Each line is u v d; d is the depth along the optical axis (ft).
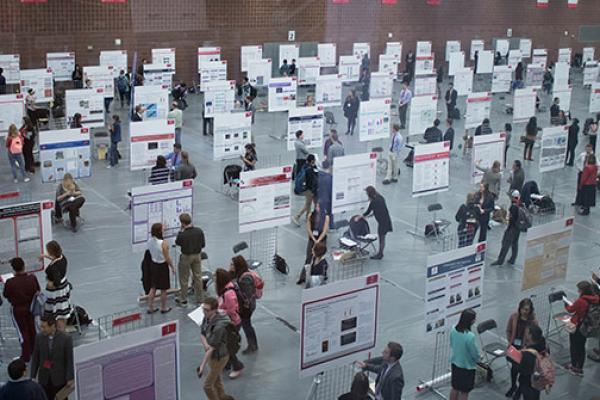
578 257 55.36
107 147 77.20
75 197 55.88
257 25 129.90
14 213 40.55
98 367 25.67
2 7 104.17
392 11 148.77
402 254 54.03
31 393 26.55
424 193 57.31
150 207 44.68
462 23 160.76
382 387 30.53
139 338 26.37
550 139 67.51
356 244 50.78
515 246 52.47
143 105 78.18
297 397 34.83
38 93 93.86
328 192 54.39
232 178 65.92
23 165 67.51
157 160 59.00
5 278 39.32
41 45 108.68
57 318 36.01
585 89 145.38
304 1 134.51
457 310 36.32
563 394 36.70
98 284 46.57
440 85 142.10
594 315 37.35
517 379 37.24
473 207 53.67
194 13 122.11
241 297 36.94
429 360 38.99
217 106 86.99
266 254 52.65
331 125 98.58
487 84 140.87
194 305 43.65
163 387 27.48
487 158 62.39
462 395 32.94
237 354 38.60
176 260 47.03
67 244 53.11
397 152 72.13
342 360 32.01
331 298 30.68
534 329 34.47
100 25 113.19
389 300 46.32
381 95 101.86
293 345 39.86
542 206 63.87
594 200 65.87
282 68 125.70
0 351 37.86
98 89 76.79
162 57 113.19
